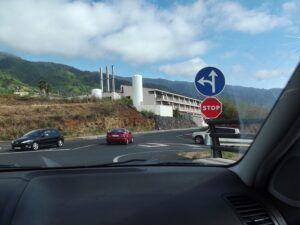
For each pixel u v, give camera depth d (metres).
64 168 3.22
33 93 83.31
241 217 2.79
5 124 58.97
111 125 70.56
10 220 2.41
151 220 2.58
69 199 2.64
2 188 2.73
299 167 3.01
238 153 3.48
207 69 14.02
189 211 2.70
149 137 49.84
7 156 28.12
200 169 3.32
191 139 43.62
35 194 2.63
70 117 65.50
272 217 2.88
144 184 2.92
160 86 110.06
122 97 83.75
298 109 2.75
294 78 2.74
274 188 3.02
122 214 2.58
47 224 2.42
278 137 2.88
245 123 3.28
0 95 70.81
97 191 2.76
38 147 34.97
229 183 3.09
